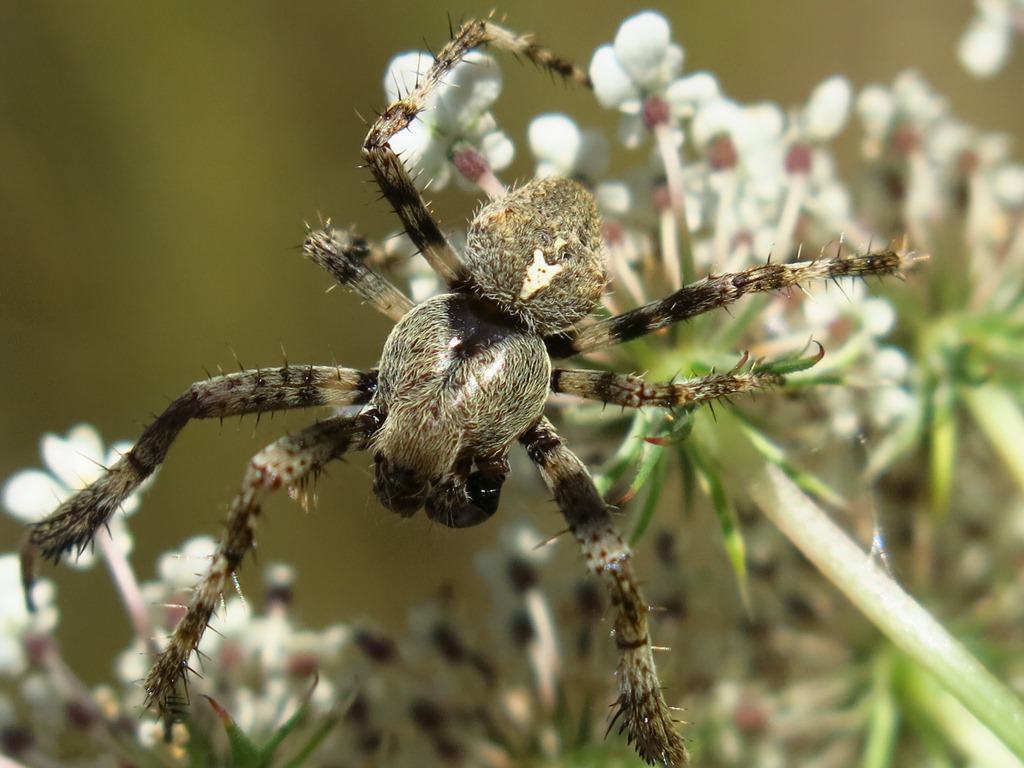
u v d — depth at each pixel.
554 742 0.05
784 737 0.05
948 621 0.05
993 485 0.05
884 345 0.05
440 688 0.05
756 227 0.05
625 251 0.05
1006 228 0.05
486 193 0.05
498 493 0.05
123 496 0.05
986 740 0.05
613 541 0.05
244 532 0.05
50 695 0.05
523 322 0.05
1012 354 0.05
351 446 0.05
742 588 0.05
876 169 0.06
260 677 0.05
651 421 0.05
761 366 0.05
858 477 0.05
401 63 0.05
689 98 0.05
